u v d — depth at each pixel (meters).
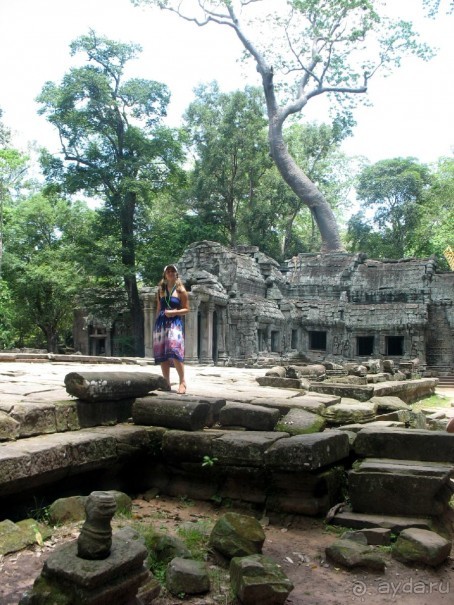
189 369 19.38
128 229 41.22
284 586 3.78
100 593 3.31
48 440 5.34
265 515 5.66
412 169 55.09
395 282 40.75
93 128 39.94
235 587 3.88
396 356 38.28
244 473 5.78
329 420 7.66
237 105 48.50
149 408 6.54
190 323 31.16
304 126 58.91
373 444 6.11
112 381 6.47
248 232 50.78
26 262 45.31
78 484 5.72
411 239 54.72
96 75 37.94
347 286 41.62
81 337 45.41
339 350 39.34
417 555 4.53
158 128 40.12
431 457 5.86
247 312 34.31
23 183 51.44
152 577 3.94
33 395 6.77
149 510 5.72
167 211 54.56
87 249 41.22
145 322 33.62
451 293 39.66
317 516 5.55
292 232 60.84
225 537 4.42
